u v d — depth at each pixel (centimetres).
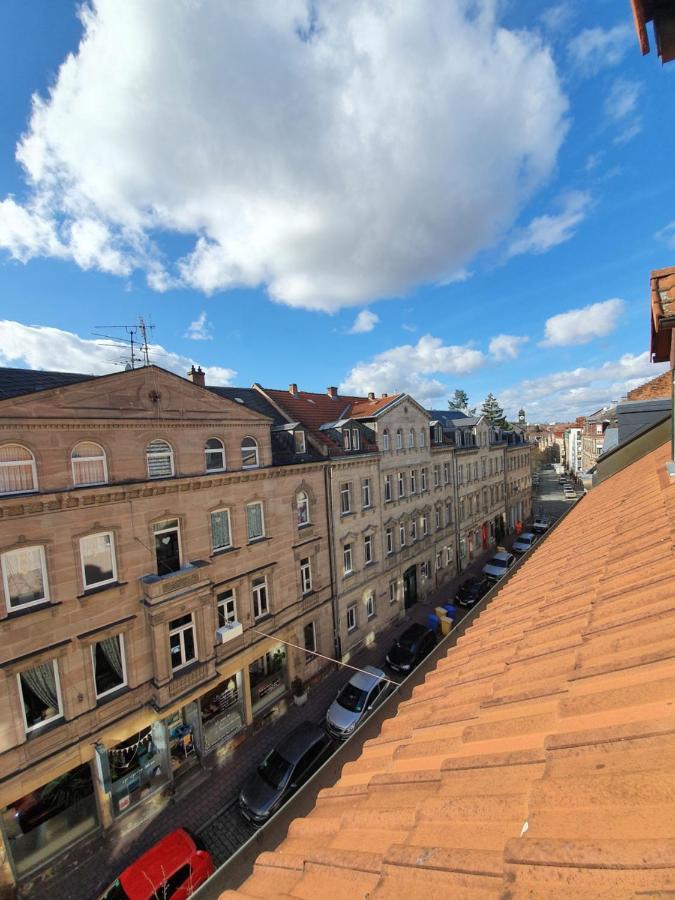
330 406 2434
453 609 2212
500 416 5928
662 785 166
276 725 1491
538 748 223
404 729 389
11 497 919
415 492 2422
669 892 124
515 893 152
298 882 251
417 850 198
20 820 995
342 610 1859
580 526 716
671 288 362
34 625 970
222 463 1380
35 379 1203
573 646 317
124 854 1060
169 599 1170
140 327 1575
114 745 1102
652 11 238
